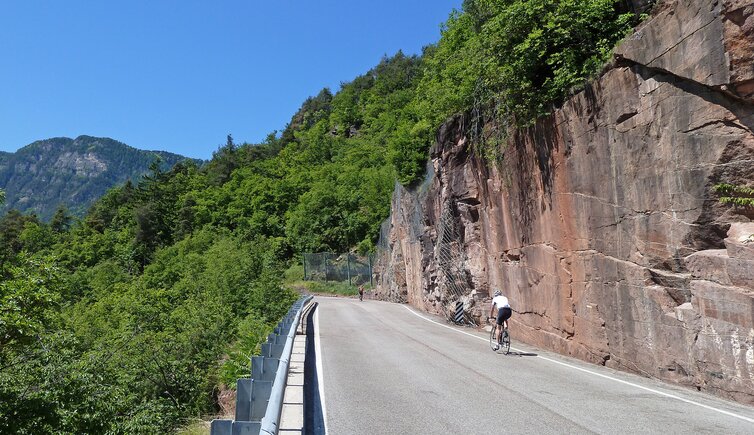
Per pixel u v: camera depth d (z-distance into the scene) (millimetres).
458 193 22594
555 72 13461
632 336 10758
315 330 19703
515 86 15281
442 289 26734
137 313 25812
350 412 7457
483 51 16234
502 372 10930
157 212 80562
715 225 8766
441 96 23219
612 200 11383
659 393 8719
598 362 12031
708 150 8703
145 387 16844
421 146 34188
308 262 58688
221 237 67938
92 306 35469
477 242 21766
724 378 8289
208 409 15586
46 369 12086
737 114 8281
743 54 7812
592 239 12281
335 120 113812
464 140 21656
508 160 17359
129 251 70250
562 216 13805
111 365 16938
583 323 12758
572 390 9023
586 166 12445
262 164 99375
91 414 12297
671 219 9562
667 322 9664
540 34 13469
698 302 8883
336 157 90250
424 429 6555
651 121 10016
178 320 24172
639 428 6535
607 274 11648
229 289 34688
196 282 38469
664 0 9734
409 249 37062
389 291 44719
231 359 16141
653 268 10102
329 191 67000
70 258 70812
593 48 12945
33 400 11219
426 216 29875
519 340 17219
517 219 17094
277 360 7016
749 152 8219
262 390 5352
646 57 9938
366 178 67312
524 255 16688
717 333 8438
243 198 80000
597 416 7172
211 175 105250
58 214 102188
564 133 13461
